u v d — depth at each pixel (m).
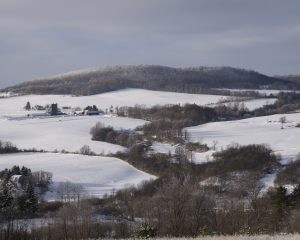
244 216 70.69
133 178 159.25
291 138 198.12
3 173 139.12
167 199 71.19
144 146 191.75
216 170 141.25
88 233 70.56
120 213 95.75
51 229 72.88
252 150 160.50
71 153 197.00
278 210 74.62
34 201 101.56
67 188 127.31
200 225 64.19
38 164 174.12
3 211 87.94
